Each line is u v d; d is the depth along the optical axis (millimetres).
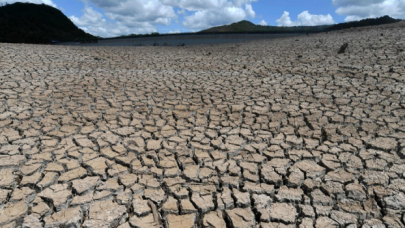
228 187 2285
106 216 1948
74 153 2729
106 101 4184
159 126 3375
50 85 4863
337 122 3316
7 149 2754
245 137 3045
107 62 7059
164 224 1922
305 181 2289
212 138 3055
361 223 1884
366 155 2611
